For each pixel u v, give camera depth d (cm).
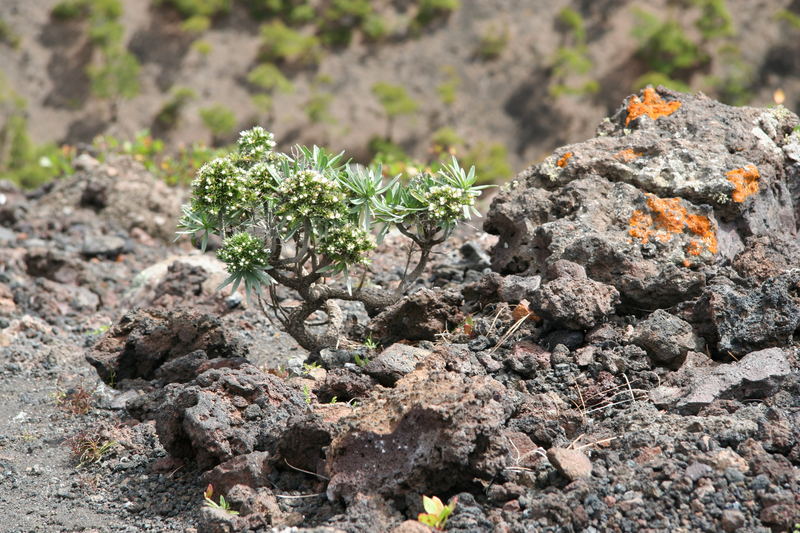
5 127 4144
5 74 4356
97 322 782
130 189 1074
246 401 456
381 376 483
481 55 4588
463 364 458
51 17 4497
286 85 4469
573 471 373
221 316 712
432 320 539
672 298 512
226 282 490
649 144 590
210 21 4722
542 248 575
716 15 4591
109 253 966
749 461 367
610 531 347
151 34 4594
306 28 4756
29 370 652
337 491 384
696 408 419
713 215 547
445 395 384
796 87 4525
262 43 4669
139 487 449
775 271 526
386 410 399
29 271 892
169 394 493
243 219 515
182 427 448
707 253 532
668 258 532
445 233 524
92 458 487
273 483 414
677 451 382
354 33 4697
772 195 584
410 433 383
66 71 4431
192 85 4528
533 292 501
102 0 4497
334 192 494
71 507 440
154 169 1282
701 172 560
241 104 4491
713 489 356
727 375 428
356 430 392
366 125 4422
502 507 374
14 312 793
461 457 367
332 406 455
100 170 1105
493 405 421
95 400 568
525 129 4409
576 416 428
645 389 453
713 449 378
